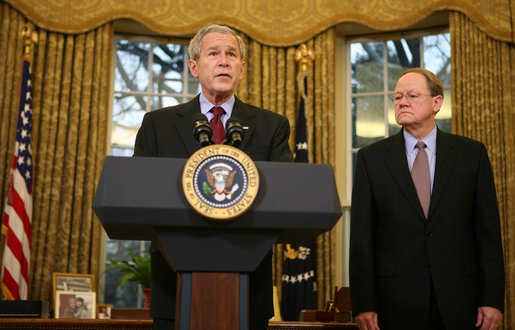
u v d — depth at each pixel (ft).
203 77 5.69
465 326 6.75
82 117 18.89
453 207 7.13
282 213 4.03
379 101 20.70
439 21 20.15
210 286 4.02
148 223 3.91
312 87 19.75
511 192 17.80
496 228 7.13
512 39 18.62
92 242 18.24
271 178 4.09
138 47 21.04
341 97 20.88
